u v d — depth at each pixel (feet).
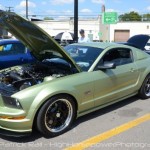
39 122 14.53
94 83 16.93
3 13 14.61
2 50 28.07
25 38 17.42
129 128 16.66
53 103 14.89
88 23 173.88
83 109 16.66
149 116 18.60
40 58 19.63
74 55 18.69
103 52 18.28
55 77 16.19
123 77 19.22
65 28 175.73
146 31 179.01
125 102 21.38
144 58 21.71
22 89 14.89
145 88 21.89
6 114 14.06
